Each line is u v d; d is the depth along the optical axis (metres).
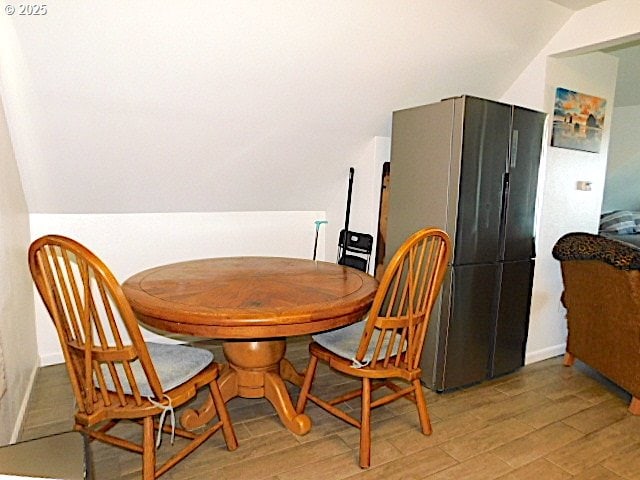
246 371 2.27
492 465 1.93
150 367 1.51
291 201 3.52
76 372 1.53
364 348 1.88
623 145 4.85
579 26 2.77
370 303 1.91
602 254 2.48
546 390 2.70
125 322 1.42
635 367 2.39
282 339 2.30
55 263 1.42
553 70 2.99
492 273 2.71
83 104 2.21
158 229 3.13
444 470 1.88
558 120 3.04
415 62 2.70
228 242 3.41
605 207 5.68
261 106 2.59
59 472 1.22
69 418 2.25
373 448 2.03
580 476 1.87
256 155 2.95
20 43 1.87
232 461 1.91
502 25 2.66
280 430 2.16
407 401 2.50
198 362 1.81
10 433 1.96
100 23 1.90
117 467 1.86
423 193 2.67
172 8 1.94
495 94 3.23
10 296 2.09
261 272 2.33
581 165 3.24
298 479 1.81
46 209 2.77
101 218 2.95
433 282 1.90
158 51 2.09
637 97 4.37
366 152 3.23
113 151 2.53
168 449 2.00
